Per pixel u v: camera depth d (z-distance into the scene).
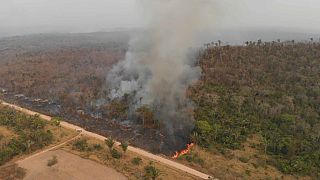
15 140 107.06
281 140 113.75
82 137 117.69
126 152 108.19
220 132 118.06
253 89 143.25
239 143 115.06
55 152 104.75
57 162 98.38
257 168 103.31
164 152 110.50
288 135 119.06
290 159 106.81
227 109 132.00
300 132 120.31
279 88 144.75
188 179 95.12
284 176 100.44
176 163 104.31
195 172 99.75
